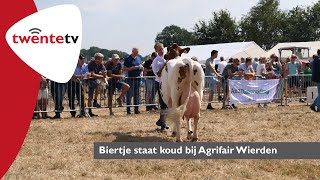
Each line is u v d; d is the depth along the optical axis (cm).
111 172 659
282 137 938
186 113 855
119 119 1255
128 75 1412
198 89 854
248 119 1238
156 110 1477
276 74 1809
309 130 1031
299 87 1777
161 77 915
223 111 1455
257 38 8194
